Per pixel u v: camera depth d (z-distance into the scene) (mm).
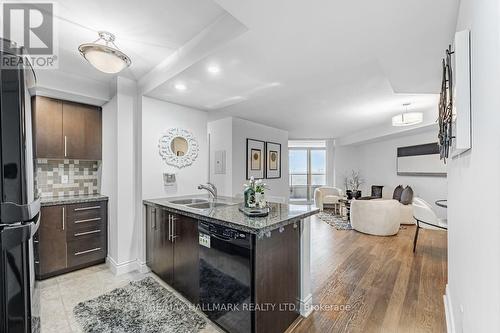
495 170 644
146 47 2088
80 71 2586
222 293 1783
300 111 3875
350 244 3816
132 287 2430
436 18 1349
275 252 1733
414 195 5578
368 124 5121
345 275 2717
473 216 949
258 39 1602
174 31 1851
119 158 2742
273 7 1275
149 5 1539
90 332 1783
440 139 1890
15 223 908
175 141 3123
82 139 2994
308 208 2201
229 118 4379
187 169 3248
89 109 3064
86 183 3252
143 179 2822
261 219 1771
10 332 896
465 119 985
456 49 1009
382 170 6586
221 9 1590
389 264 3023
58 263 2666
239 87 2553
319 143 8445
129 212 2822
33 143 1199
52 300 2195
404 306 2113
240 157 4512
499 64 594
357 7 1272
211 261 1874
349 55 1836
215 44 1735
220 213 2000
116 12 1604
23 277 924
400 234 4391
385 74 2158
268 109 3703
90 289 2393
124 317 1956
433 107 3721
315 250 3545
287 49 1741
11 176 891
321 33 1529
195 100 3000
